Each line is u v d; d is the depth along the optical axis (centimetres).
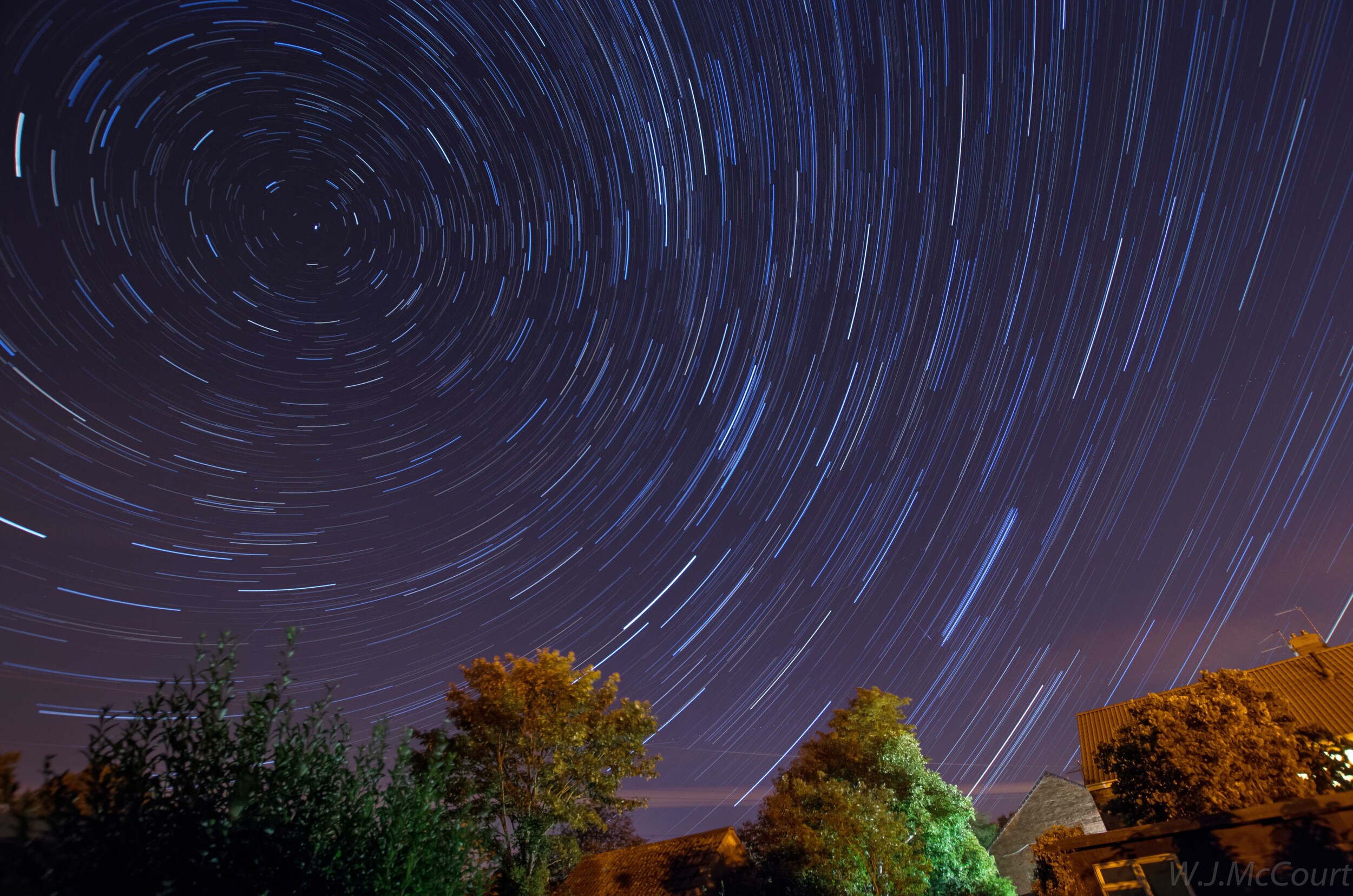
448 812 702
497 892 1870
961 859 2469
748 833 2578
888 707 2684
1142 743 1498
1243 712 1434
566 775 2214
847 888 2014
